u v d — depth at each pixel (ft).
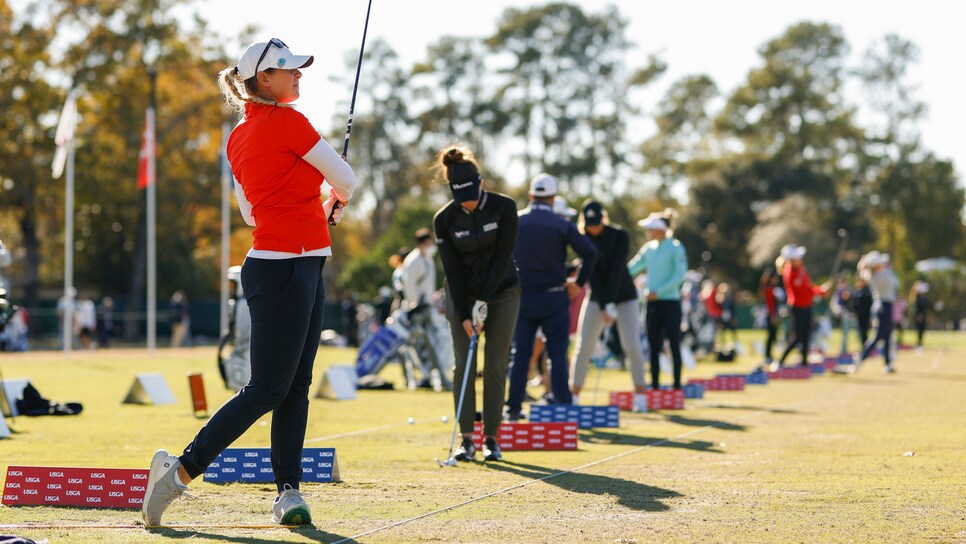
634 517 17.11
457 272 24.57
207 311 174.50
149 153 99.86
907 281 198.29
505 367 25.00
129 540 15.29
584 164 234.99
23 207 162.61
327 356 96.27
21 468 18.47
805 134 259.19
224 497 19.15
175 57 165.37
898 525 16.47
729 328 105.29
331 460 21.12
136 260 170.91
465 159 23.97
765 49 268.21
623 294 38.45
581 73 241.76
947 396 46.68
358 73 18.72
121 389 53.52
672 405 39.52
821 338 100.12
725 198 246.06
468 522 16.66
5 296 34.63
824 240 224.12
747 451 26.50
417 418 37.17
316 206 16.46
